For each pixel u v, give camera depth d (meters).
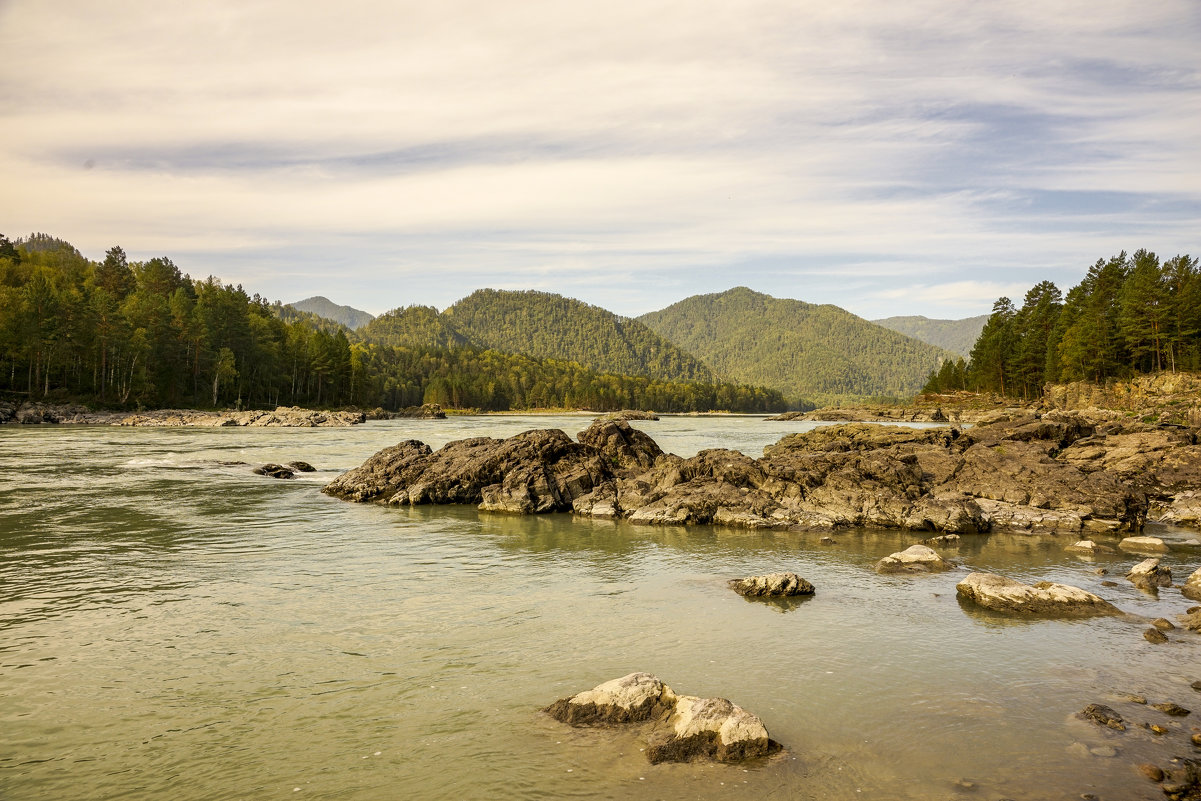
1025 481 39.41
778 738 13.42
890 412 169.88
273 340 174.12
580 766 12.36
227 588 23.33
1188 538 33.72
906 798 11.40
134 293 153.88
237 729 13.71
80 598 21.95
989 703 15.07
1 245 199.38
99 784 11.78
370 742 13.21
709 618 20.69
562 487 41.19
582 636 19.02
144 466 54.97
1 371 119.62
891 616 21.00
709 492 37.34
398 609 21.28
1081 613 21.12
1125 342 120.94
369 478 43.75
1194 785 11.68
